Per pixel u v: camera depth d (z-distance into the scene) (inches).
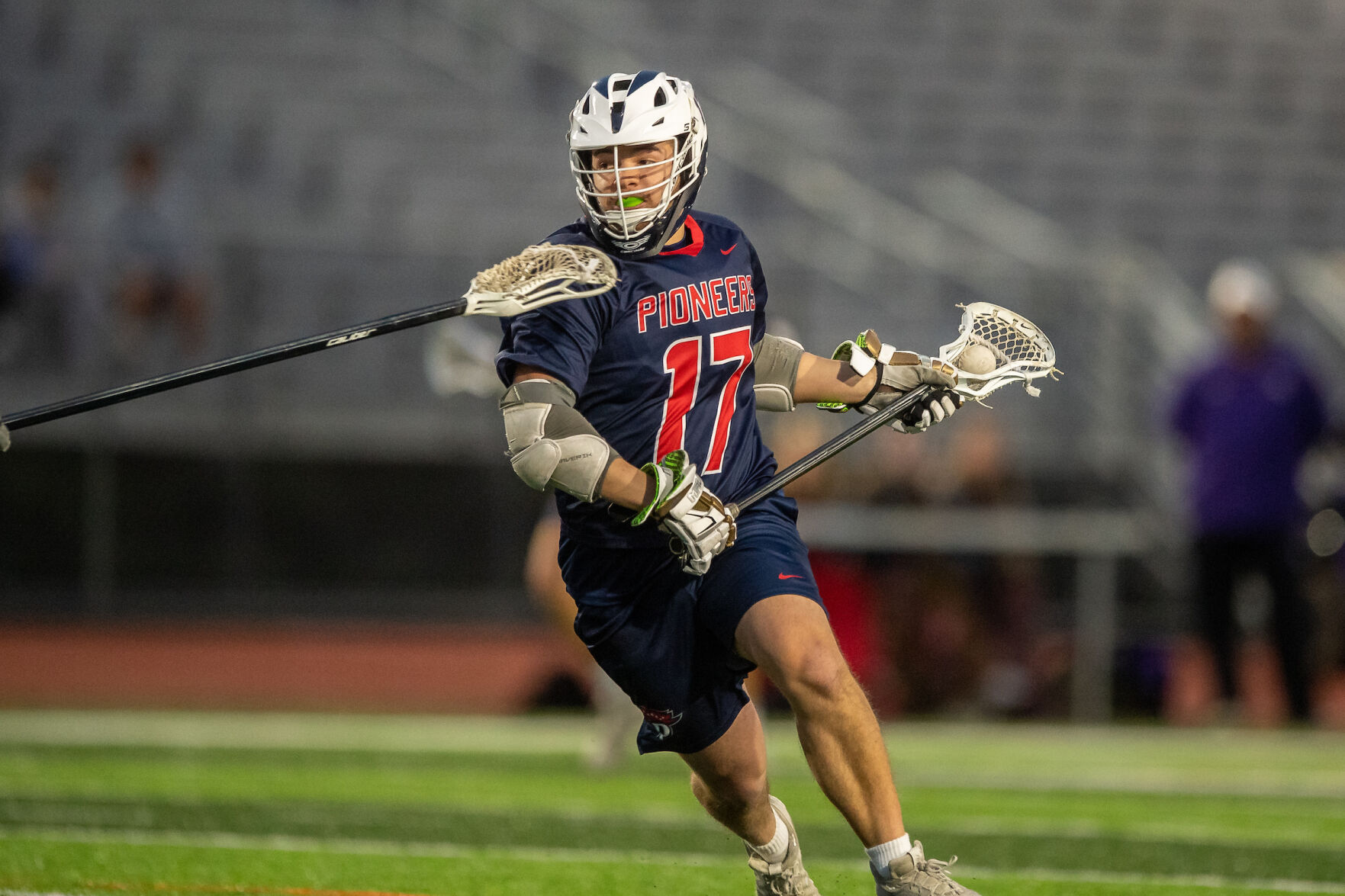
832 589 1403.8
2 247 1594.5
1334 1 3201.3
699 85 2726.4
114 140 2281.0
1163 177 2709.2
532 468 425.7
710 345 456.8
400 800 823.7
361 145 2413.9
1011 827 773.9
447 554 1692.9
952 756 1167.0
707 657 447.8
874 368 513.3
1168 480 1742.1
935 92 2827.3
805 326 1755.7
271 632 1638.8
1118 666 1515.7
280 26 2596.0
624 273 451.5
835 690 413.1
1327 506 1571.1
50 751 1035.9
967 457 1542.8
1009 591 1512.1
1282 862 663.8
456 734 1239.5
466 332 965.2
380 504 1683.1
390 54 2600.9
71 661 1567.4
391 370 1690.5
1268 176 2753.4
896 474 1505.9
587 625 461.1
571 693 1503.4
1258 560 1385.3
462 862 613.0
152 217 1640.0
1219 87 2930.6
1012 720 1480.1
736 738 456.4
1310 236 2645.2
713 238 473.7
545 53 2706.7
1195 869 640.4
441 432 1695.4
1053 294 1800.0
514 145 2485.2
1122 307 1796.3
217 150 2326.5
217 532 1648.6
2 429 464.8
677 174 450.9
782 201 2426.2
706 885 571.8
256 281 1662.2
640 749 471.5
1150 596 1621.6
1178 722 1493.6
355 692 1595.7
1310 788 976.9
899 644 1466.5
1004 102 2827.3
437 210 2311.8
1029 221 2529.5
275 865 592.4
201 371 470.6
